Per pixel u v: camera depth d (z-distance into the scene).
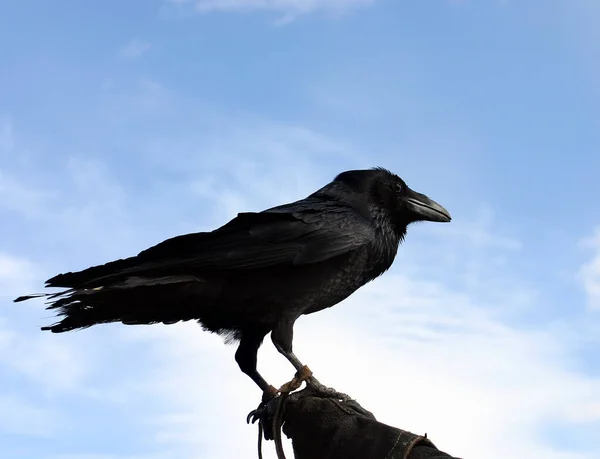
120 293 2.20
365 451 1.94
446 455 1.91
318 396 2.09
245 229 2.29
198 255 2.26
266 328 2.29
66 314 2.20
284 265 2.28
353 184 2.42
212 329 2.32
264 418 2.20
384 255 2.40
